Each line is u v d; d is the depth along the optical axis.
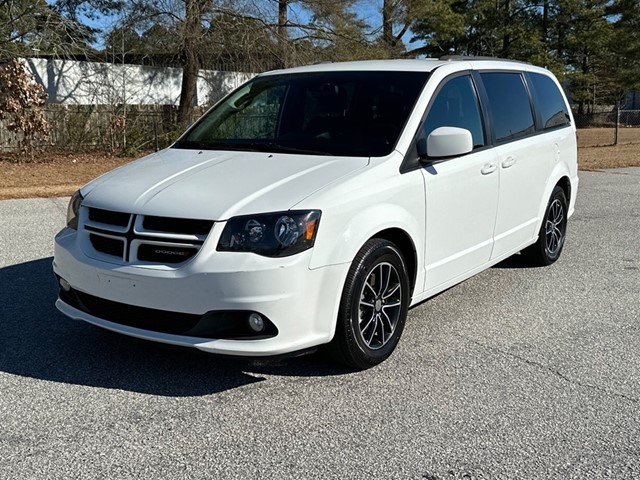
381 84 5.03
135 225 3.93
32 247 7.46
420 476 3.16
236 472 3.18
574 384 4.18
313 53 22.28
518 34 38.16
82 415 3.70
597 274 6.70
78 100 23.66
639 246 7.93
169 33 21.38
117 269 3.91
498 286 6.27
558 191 6.82
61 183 13.55
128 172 4.61
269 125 5.17
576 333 5.06
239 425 3.62
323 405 3.86
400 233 4.46
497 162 5.46
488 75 5.74
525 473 3.20
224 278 3.70
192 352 3.88
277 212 3.80
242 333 3.80
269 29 21.44
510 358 4.57
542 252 6.76
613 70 43.00
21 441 3.42
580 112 46.72
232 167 4.41
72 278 4.21
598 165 17.34
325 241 3.88
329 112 4.98
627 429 3.63
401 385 4.13
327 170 4.24
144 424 3.61
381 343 4.43
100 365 4.34
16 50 18.84
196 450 3.36
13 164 16.92
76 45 20.41
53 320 5.14
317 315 3.93
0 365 4.32
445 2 36.41
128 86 24.78
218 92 24.75
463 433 3.56
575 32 40.47
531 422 3.69
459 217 5.03
